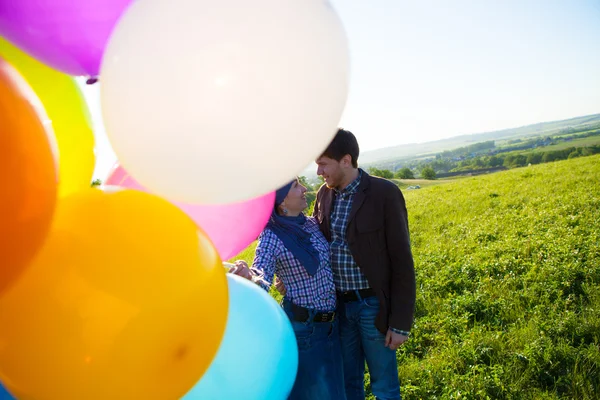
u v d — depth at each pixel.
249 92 1.10
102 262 1.11
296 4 1.17
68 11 1.19
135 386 1.14
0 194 0.93
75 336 1.07
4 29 1.22
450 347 4.22
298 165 1.32
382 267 2.66
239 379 1.57
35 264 1.10
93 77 1.43
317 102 1.20
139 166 1.20
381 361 2.78
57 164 1.09
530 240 7.34
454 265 6.64
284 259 2.46
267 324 1.70
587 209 9.09
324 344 2.56
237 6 1.12
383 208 2.63
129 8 1.20
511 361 3.84
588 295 4.80
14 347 1.09
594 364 3.56
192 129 1.10
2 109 0.94
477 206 12.81
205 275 1.26
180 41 1.09
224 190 1.26
